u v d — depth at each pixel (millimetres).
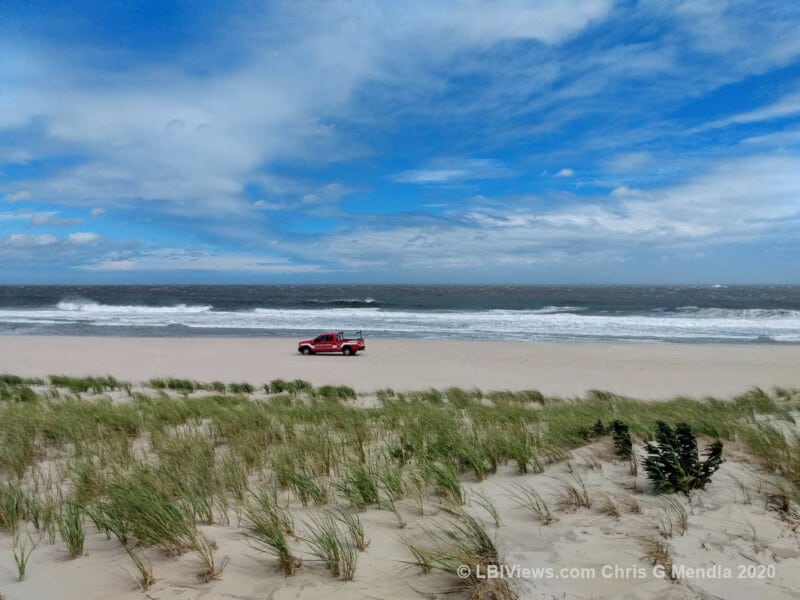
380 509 3881
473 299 94938
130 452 5723
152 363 24094
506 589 2643
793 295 117188
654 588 2678
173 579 2848
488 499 4074
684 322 45312
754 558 2992
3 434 6539
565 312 59031
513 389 18188
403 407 9703
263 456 5383
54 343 30875
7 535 3537
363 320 48531
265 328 42281
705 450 5438
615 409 10633
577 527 3449
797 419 7816
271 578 2842
